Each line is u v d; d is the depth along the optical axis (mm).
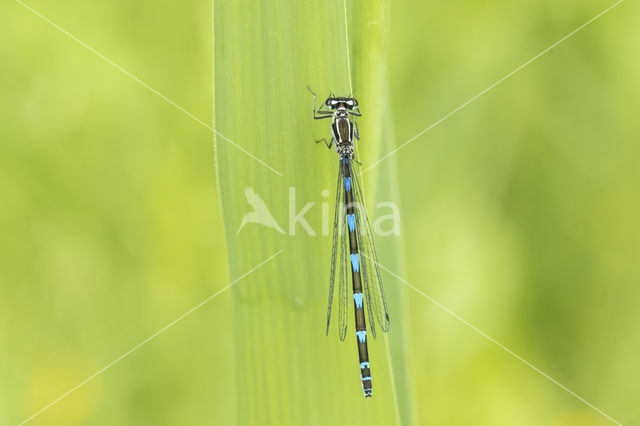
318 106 408
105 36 453
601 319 453
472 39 456
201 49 454
